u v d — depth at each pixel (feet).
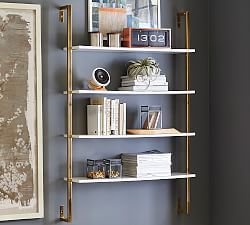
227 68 15.57
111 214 14.87
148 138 15.30
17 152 13.82
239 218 15.25
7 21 13.74
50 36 14.23
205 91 16.05
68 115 14.10
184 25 15.70
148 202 15.29
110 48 14.20
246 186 15.06
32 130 13.94
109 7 14.75
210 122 16.05
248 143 14.99
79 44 14.51
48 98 14.20
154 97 15.37
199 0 15.97
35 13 13.98
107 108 14.21
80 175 14.51
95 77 14.29
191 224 15.85
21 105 13.85
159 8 15.30
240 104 15.20
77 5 14.49
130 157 14.65
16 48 13.82
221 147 15.75
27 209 13.91
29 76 13.93
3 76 13.70
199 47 15.97
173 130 15.05
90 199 14.64
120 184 14.97
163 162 14.80
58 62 14.30
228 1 15.53
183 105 15.71
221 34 15.74
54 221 14.25
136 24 15.05
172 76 15.58
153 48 14.70
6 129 13.73
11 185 13.76
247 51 15.01
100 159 14.74
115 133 14.33
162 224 15.47
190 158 15.87
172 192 15.57
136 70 14.57
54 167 14.25
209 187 16.05
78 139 14.49
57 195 14.28
